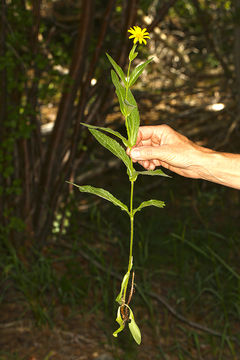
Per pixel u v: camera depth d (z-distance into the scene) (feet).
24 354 10.39
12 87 12.67
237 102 17.60
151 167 5.19
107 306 12.01
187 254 14.20
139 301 12.41
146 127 5.15
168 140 5.09
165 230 16.29
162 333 11.51
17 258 12.37
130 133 3.87
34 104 13.23
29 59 12.64
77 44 13.24
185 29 25.66
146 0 14.24
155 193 19.45
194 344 11.28
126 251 14.89
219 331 11.76
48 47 13.74
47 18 18.86
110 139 3.88
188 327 11.91
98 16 19.25
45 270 12.19
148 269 13.88
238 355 10.98
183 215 17.11
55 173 13.88
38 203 13.91
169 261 14.16
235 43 17.34
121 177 21.06
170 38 24.31
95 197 18.35
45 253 14.23
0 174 13.01
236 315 11.77
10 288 12.64
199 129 20.83
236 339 11.30
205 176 4.67
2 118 12.69
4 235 13.20
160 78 18.62
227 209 18.07
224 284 13.00
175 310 11.94
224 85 18.67
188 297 12.55
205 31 18.71
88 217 16.89
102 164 19.56
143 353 10.69
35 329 11.25
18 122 12.69
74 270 13.25
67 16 19.30
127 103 3.70
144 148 4.65
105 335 11.25
